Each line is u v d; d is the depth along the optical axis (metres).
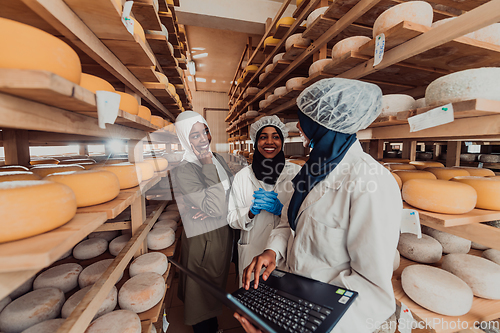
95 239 1.25
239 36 3.91
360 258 0.63
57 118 0.48
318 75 1.57
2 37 0.35
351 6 1.36
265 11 3.10
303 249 0.78
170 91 1.82
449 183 0.91
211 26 3.19
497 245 0.78
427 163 1.67
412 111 0.98
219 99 7.76
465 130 0.90
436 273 0.90
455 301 0.78
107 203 0.63
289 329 0.52
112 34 0.74
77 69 0.48
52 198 0.41
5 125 0.34
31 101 0.39
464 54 1.09
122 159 1.22
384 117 1.10
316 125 0.82
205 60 4.94
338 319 0.53
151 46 1.56
